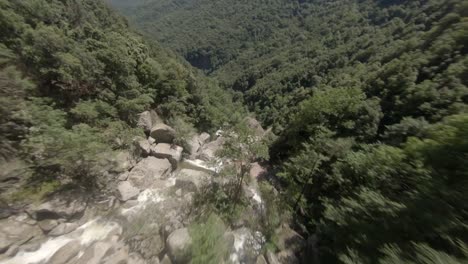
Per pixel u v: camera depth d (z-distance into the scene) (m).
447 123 8.50
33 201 11.71
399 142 16.89
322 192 18.23
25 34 17.16
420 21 68.31
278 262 12.71
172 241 10.66
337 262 10.47
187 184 16.44
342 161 15.88
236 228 14.05
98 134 16.55
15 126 12.46
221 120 42.78
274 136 35.12
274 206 17.56
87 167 14.20
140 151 19.19
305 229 16.34
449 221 6.44
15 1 22.06
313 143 19.39
